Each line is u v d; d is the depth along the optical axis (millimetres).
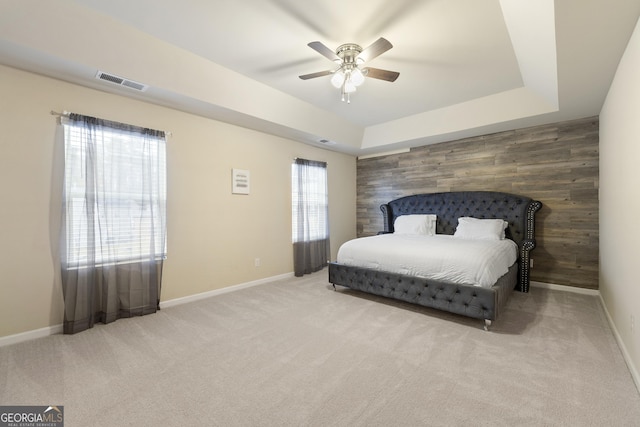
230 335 2514
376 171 5844
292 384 1809
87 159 2637
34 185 2463
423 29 2307
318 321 2811
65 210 2545
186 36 2412
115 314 2820
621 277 2232
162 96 2951
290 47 2586
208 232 3652
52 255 2551
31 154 2443
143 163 3008
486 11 2090
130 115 2984
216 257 3732
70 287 2553
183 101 3090
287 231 4664
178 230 3371
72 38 2150
